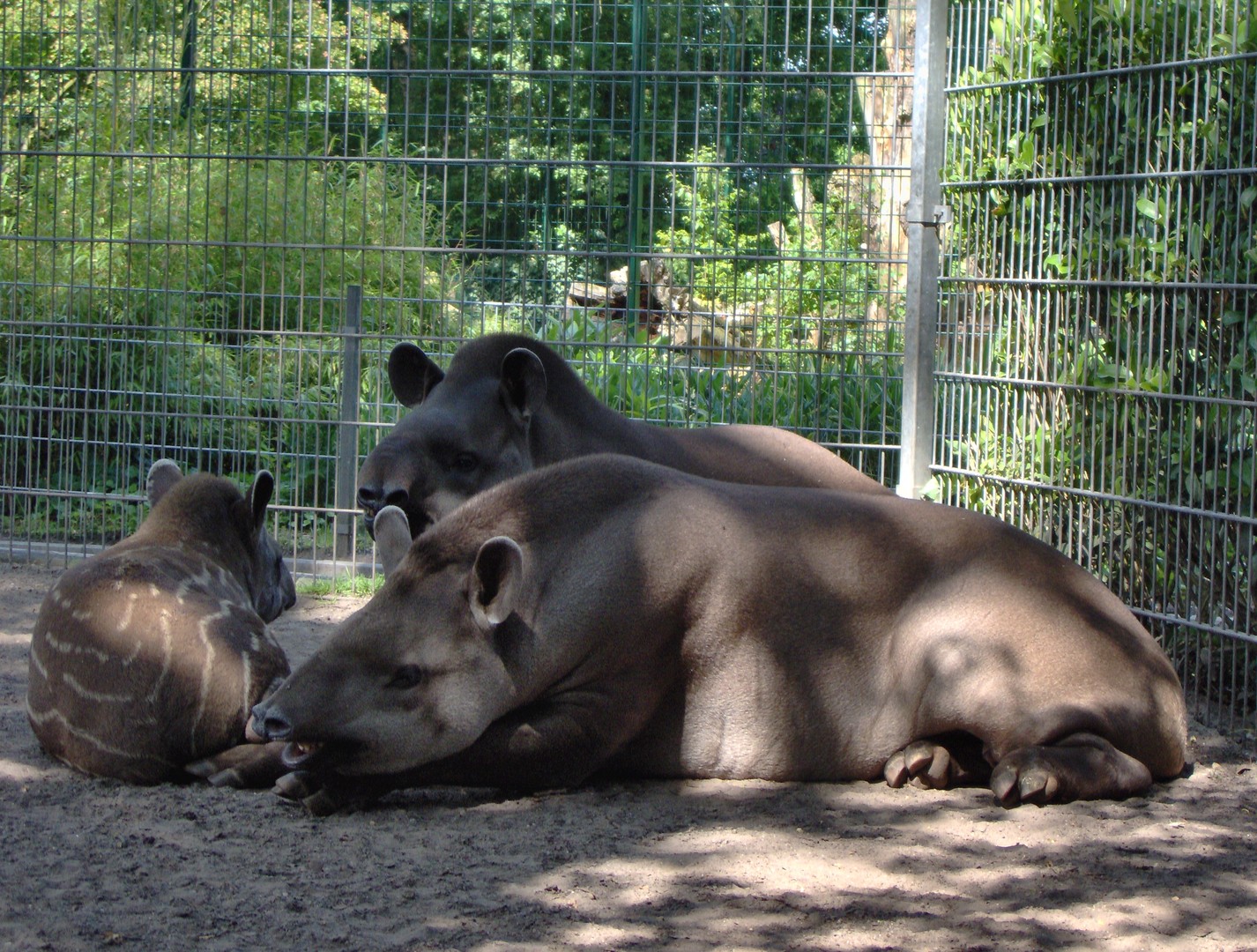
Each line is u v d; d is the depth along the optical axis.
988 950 4.01
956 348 8.62
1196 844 5.00
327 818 5.08
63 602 5.58
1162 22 7.34
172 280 12.23
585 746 5.41
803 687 5.64
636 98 11.18
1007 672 5.51
